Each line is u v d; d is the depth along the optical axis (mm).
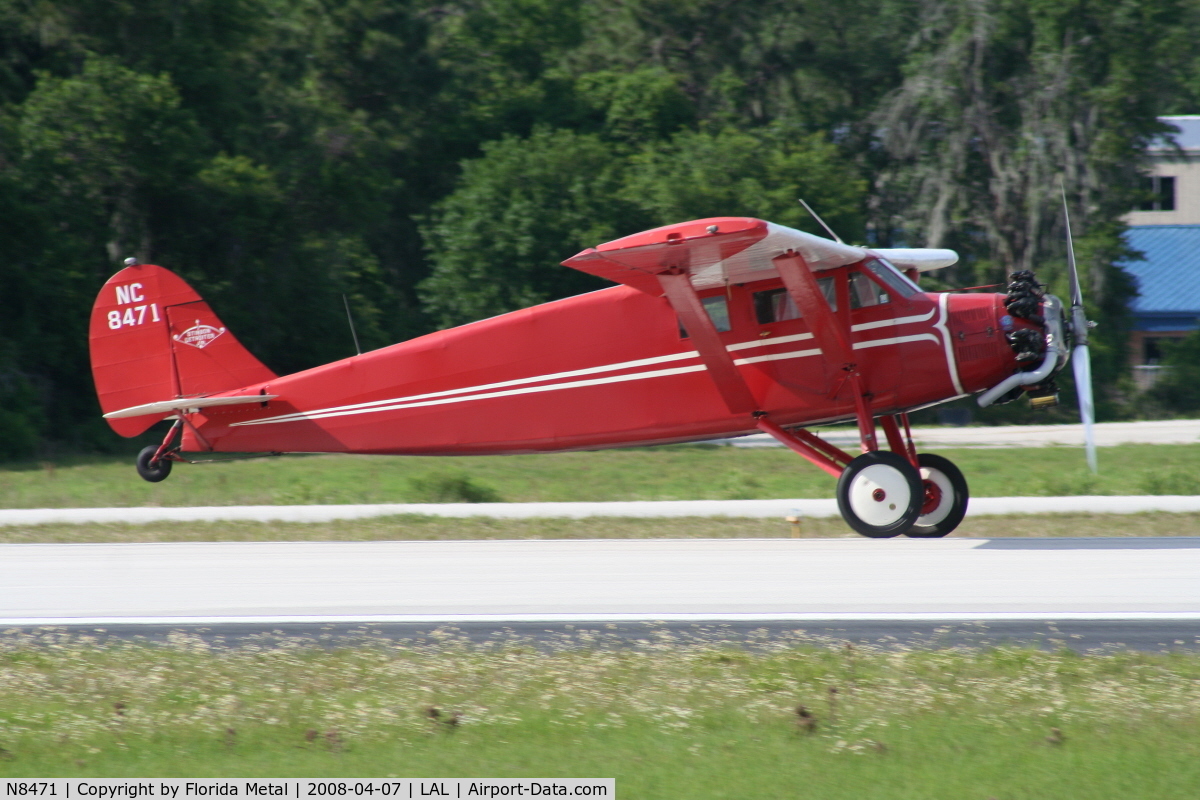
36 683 23500
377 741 20031
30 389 93750
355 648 25844
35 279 94812
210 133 111812
